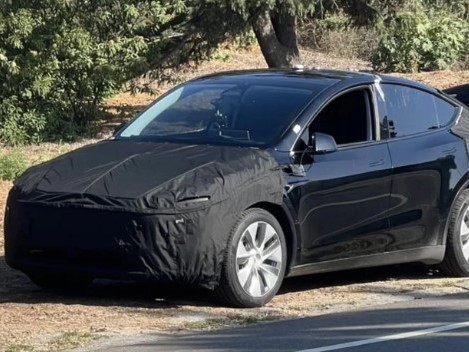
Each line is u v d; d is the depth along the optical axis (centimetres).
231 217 824
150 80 2047
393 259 948
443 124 1005
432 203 966
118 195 814
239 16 1872
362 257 925
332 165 896
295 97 928
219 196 817
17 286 953
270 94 938
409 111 982
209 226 812
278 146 879
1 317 821
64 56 1866
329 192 891
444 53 2792
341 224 902
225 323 803
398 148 947
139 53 1900
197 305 864
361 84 952
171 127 937
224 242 821
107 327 791
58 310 847
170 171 838
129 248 806
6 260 873
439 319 815
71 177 853
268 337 757
